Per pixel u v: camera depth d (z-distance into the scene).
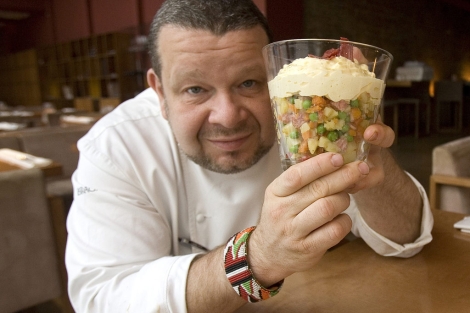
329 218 0.49
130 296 0.66
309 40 0.48
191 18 0.67
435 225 0.97
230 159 0.80
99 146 0.89
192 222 0.95
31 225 1.61
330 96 0.46
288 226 0.51
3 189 1.52
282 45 0.50
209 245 0.97
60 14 9.21
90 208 0.81
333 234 0.50
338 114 0.47
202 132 0.77
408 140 6.29
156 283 0.65
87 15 8.32
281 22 5.23
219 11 0.68
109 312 0.67
